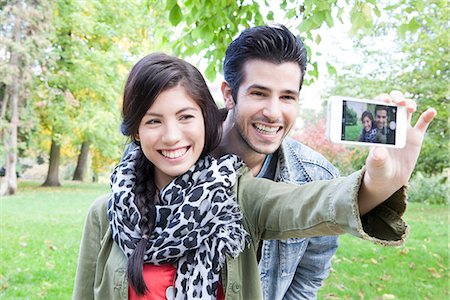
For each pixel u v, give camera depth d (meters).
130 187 1.29
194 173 1.25
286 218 1.13
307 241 1.67
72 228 7.97
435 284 5.45
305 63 1.38
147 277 1.22
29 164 19.20
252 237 1.24
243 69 1.34
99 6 13.91
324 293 4.98
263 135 1.35
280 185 1.25
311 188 1.10
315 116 10.08
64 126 13.88
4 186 12.67
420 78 8.97
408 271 5.82
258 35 1.32
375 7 2.54
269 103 1.32
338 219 0.99
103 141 14.43
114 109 14.32
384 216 0.98
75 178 17.97
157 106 1.22
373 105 0.93
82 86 13.81
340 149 9.11
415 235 7.68
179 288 1.20
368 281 5.43
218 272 1.20
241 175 1.30
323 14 2.48
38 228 7.87
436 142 9.16
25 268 5.59
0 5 12.59
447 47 8.55
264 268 1.64
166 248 1.20
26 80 12.44
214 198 1.21
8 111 12.81
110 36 14.11
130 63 14.54
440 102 8.98
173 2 2.81
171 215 1.22
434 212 9.80
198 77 1.27
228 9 2.93
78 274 1.43
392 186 0.94
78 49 13.77
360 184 0.95
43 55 12.81
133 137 1.31
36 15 12.45
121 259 1.29
